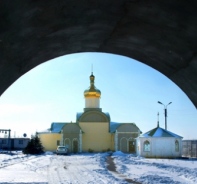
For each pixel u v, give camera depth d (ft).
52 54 26.71
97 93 189.67
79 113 196.34
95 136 183.01
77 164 90.99
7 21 18.33
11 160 106.83
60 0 18.83
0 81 24.36
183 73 25.85
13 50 22.07
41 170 72.13
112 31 23.76
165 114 135.03
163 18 20.16
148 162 98.78
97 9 20.56
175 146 129.90
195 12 17.94
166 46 23.71
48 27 21.56
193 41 20.88
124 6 19.99
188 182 52.24
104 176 60.13
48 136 187.01
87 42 26.00
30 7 18.30
